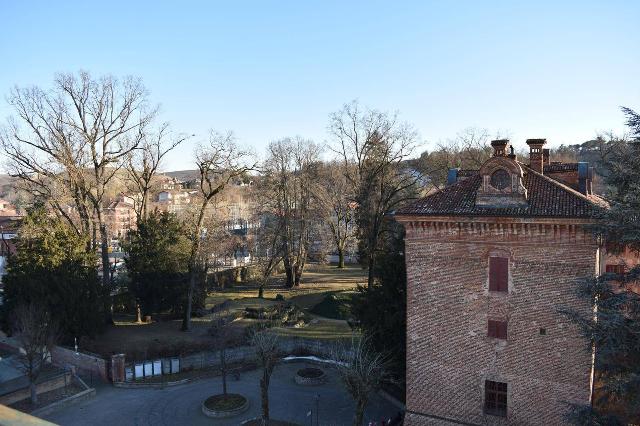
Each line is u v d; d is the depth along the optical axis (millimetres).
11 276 45156
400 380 35312
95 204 51781
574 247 24875
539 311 25906
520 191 26391
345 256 101312
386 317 35031
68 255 46188
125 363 43094
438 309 28344
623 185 23344
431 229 28203
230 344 48219
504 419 26984
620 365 22156
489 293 27047
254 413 36281
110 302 53406
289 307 60625
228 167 53719
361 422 32125
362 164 59062
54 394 38719
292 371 44906
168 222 57312
